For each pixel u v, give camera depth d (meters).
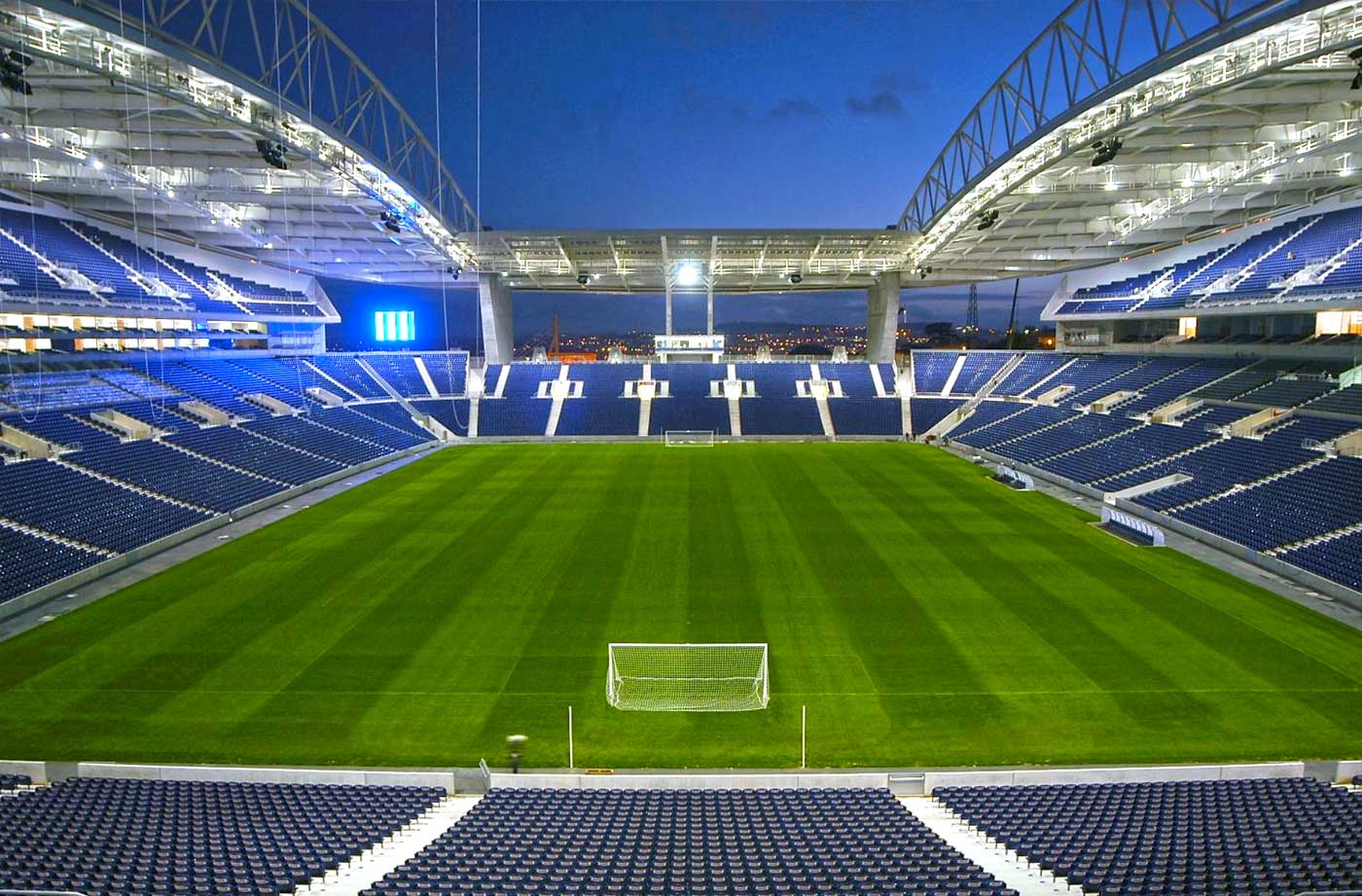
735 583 29.06
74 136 41.19
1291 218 57.94
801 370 79.44
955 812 14.84
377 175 47.69
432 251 69.12
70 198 54.22
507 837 13.66
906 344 162.62
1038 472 50.06
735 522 38.00
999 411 66.50
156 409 49.25
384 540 34.91
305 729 18.97
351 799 15.52
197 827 13.97
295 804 15.22
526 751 18.11
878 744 18.30
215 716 19.50
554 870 12.34
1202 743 18.05
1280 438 40.81
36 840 13.34
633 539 34.97
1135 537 35.09
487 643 23.77
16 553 29.39
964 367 77.88
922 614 25.92
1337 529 30.61
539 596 27.67
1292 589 28.14
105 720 19.28
